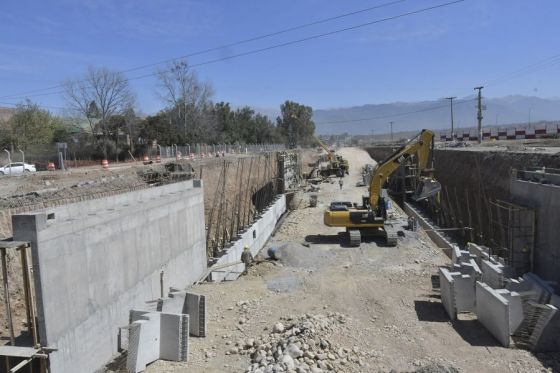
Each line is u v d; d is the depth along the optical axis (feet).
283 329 46.03
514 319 44.83
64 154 141.69
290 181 192.13
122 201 56.65
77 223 42.65
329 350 40.57
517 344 43.06
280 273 73.10
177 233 67.72
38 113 169.78
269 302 57.47
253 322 50.90
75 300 42.16
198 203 77.41
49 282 38.55
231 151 235.81
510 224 60.54
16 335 42.98
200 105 248.93
